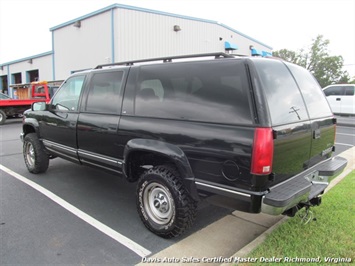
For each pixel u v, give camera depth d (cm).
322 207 384
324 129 345
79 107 429
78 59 1941
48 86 1548
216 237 332
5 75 3481
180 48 1883
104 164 393
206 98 285
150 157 348
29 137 544
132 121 345
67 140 452
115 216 384
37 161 537
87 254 298
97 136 393
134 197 450
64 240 323
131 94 356
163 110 318
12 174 559
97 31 1736
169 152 300
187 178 290
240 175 254
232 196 261
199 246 313
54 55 2180
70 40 1991
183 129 293
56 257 292
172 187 304
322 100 364
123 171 356
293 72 323
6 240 322
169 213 317
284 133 263
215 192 271
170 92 316
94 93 411
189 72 302
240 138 253
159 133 313
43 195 453
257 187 247
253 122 250
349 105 1448
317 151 335
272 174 254
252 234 338
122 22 1597
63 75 2117
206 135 275
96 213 393
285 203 243
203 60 295
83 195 455
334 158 386
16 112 1445
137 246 313
